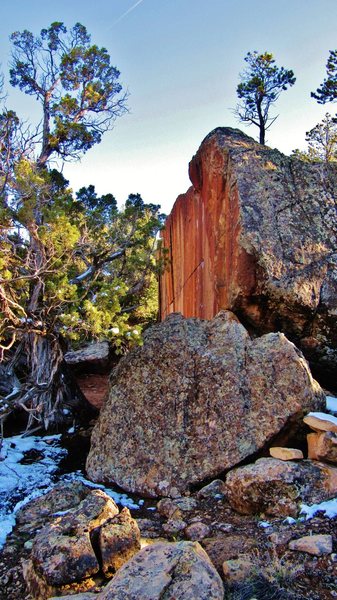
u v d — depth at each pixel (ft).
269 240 24.12
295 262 23.82
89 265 33.73
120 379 23.80
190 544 12.27
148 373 22.93
